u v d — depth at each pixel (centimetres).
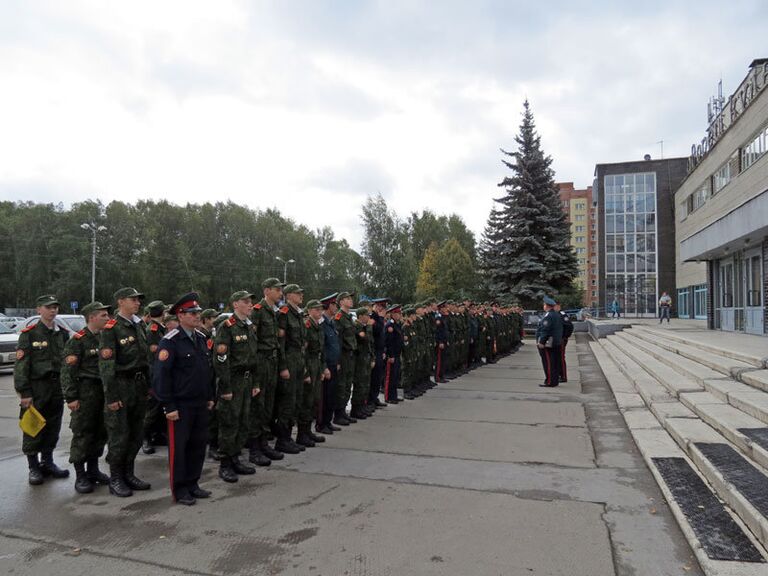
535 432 766
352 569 366
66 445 741
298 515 466
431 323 1203
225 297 6381
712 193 2883
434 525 440
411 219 6812
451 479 559
